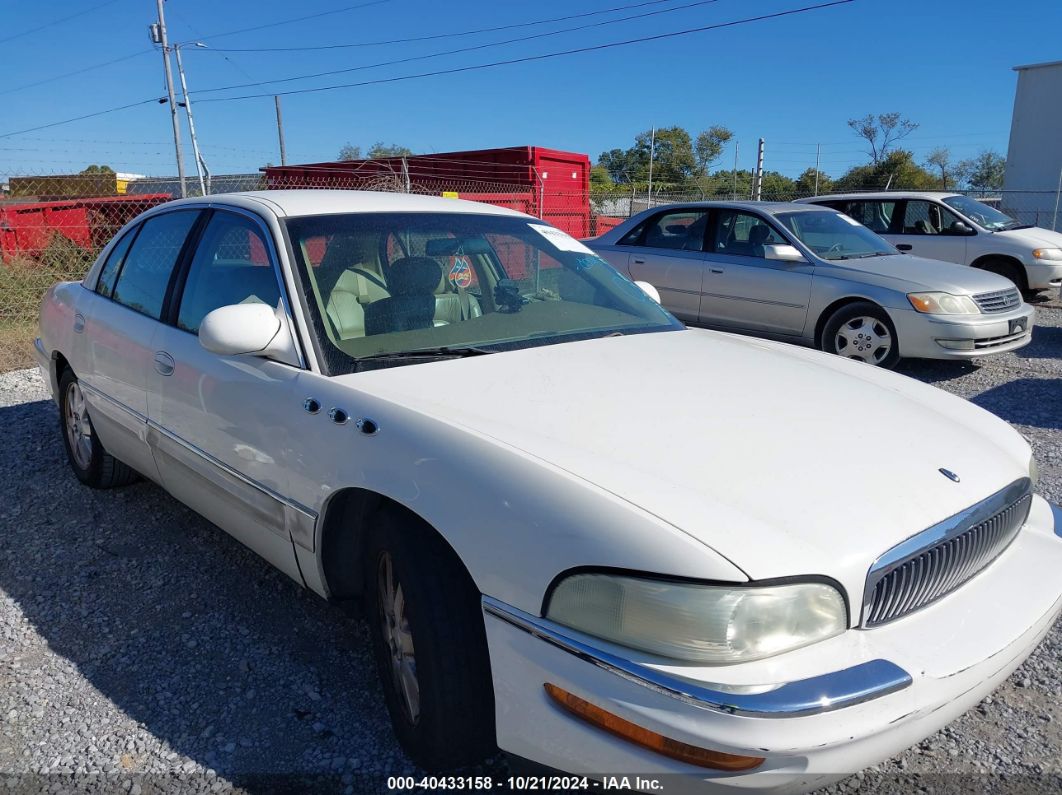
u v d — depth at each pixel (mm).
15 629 3207
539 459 2062
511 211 3848
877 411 2625
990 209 11977
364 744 2545
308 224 3059
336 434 2469
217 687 2836
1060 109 23078
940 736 2619
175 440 3320
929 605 2068
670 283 8523
